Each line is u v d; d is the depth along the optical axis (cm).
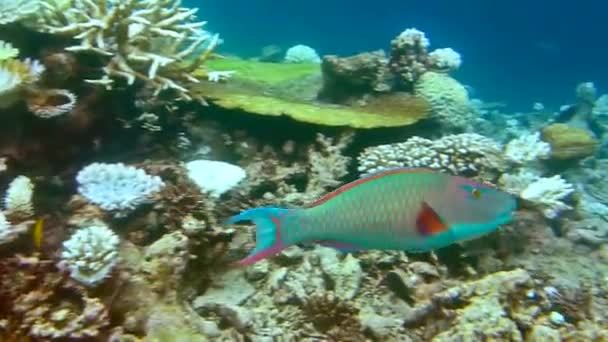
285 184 172
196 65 173
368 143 196
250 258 63
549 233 175
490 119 454
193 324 112
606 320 147
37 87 140
